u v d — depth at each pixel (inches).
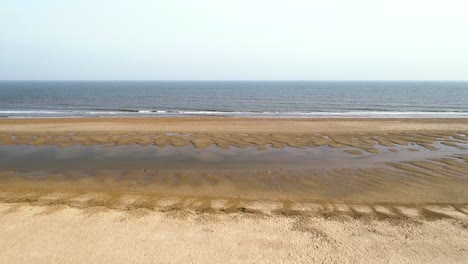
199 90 3693.4
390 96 2438.5
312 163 486.6
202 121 919.0
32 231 255.4
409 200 334.0
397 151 563.2
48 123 856.3
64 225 266.2
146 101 1982.0
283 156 530.3
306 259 222.5
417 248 237.8
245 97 2402.8
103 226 265.6
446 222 280.4
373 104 1737.2
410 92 3058.6
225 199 332.2
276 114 1253.1
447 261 221.6
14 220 273.6
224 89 4018.2
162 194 345.1
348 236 255.0
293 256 225.9
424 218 288.5
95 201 319.3
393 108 1510.8
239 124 861.2
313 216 291.7
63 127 784.3
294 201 330.0
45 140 635.5
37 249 229.9
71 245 235.8
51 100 1993.1
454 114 1246.3
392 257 226.1
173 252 228.2
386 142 635.5
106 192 346.6
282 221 280.1
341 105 1689.2
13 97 2250.2
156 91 3410.4
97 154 535.8
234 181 397.1
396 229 267.0
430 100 2016.5
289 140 653.3
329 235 256.2
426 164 472.4
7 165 464.1
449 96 2415.1
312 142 636.1
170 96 2517.2
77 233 253.3
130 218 281.3
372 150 570.3
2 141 622.5
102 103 1802.4
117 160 499.2
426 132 736.3
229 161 497.7
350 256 226.7
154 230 260.1
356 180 402.3
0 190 350.6
